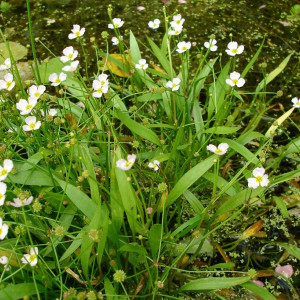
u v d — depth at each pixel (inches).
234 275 10.9
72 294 8.2
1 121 11.2
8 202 8.2
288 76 18.0
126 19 22.1
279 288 10.7
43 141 12.1
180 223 12.1
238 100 16.3
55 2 24.0
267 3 24.1
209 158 9.6
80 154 9.7
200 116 12.8
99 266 9.0
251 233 10.8
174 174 12.6
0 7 23.2
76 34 12.6
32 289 8.1
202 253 11.2
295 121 15.9
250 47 19.9
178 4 23.8
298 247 11.7
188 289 9.2
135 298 9.5
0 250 8.8
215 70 18.0
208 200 12.7
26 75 17.0
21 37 20.6
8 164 8.2
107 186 11.1
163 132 13.5
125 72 14.6
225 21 22.0
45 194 10.4
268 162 14.1
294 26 21.7
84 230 8.9
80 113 13.3
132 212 9.0
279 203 11.0
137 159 12.5
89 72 18.0
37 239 10.3
